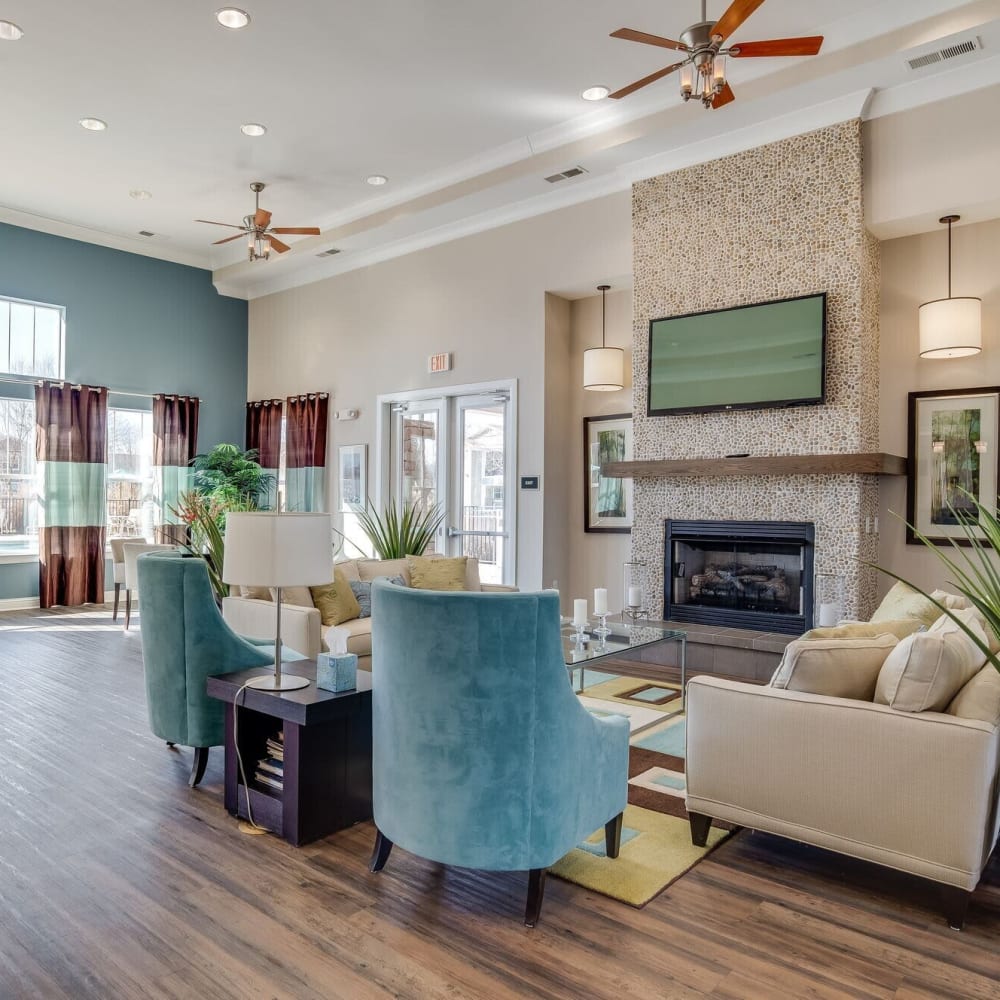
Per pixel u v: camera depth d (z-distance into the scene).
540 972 2.00
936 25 4.31
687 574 5.93
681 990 1.93
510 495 6.97
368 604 5.17
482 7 4.39
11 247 7.98
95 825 2.87
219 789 3.26
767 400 5.34
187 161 6.55
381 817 2.40
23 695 4.68
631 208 6.20
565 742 2.23
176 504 9.07
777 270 5.35
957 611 3.25
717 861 2.65
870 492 5.22
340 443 8.62
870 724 2.37
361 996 1.89
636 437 6.06
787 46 3.60
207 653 3.24
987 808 2.23
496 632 2.11
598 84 5.23
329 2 4.35
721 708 2.66
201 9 4.43
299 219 7.91
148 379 9.06
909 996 1.92
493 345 7.12
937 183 4.79
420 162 6.52
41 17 4.51
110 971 1.98
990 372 4.95
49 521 8.14
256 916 2.25
